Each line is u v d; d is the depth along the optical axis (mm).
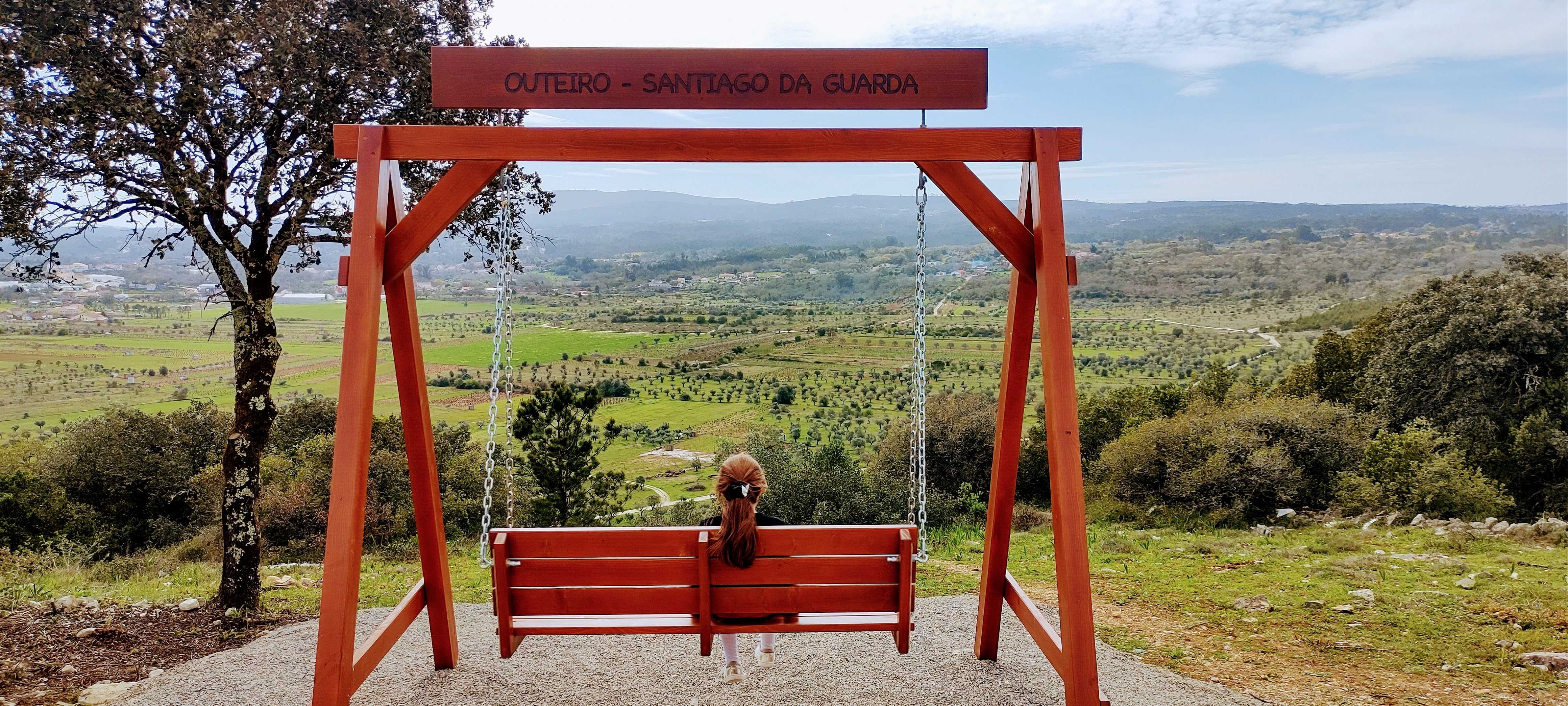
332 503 3639
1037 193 4055
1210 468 22016
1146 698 4688
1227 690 4973
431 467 4691
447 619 4871
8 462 26391
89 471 25625
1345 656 5734
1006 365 4660
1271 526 17578
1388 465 19703
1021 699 4480
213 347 123000
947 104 4223
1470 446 26516
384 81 7398
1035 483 29734
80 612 6832
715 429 86250
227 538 7211
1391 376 29688
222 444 27547
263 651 5445
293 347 122875
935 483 29797
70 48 6215
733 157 4012
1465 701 4891
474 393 96938
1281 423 24578
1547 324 26234
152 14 6727
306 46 7062
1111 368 101312
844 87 4195
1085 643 3664
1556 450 24734
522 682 4742
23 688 5039
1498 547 9992
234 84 7082
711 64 4168
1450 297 28609
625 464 67062
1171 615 6836
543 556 4332
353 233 3822
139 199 7285
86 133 6410
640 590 4352
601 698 4520
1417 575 8312
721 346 165500
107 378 91812
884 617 4473
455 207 4027
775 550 4309
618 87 4145
